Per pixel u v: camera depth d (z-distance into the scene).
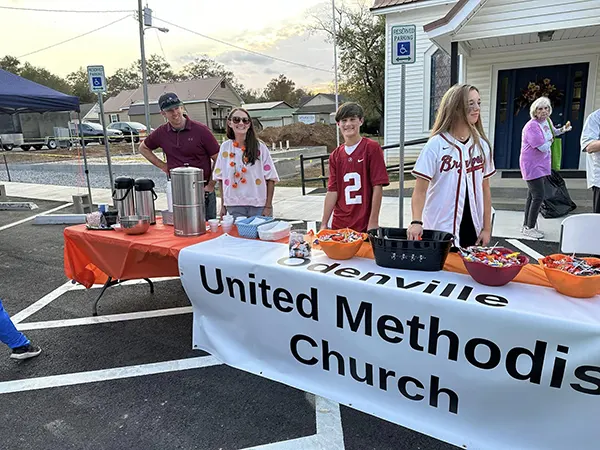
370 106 29.52
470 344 1.65
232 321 2.49
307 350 2.19
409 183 9.68
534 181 4.68
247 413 2.12
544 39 7.38
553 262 1.74
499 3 6.07
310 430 1.99
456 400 1.77
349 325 1.97
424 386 1.84
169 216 3.14
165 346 2.83
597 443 1.50
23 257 5.04
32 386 2.41
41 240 5.86
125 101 41.09
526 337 1.52
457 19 6.20
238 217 3.07
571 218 2.32
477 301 1.63
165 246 2.59
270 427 2.02
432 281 1.85
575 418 1.52
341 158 2.68
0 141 21.58
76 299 3.70
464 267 1.99
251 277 2.25
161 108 3.51
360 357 1.99
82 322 3.23
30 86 6.64
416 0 10.50
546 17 5.87
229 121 3.18
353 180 2.63
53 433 2.03
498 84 8.52
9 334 2.61
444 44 7.45
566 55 7.87
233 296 2.39
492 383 1.65
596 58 7.69
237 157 3.25
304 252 2.25
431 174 2.14
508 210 6.22
